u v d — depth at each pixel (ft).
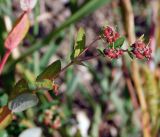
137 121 1.47
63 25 1.22
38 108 1.20
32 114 1.23
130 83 1.40
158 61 1.42
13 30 0.77
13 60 1.22
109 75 1.60
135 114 1.48
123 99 1.59
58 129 1.26
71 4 1.37
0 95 1.04
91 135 1.40
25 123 1.20
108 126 1.59
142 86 1.31
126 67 1.38
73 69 1.61
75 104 1.63
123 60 1.35
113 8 1.53
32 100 0.73
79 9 1.32
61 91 1.62
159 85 1.27
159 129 1.40
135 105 1.42
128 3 1.27
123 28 1.29
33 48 1.23
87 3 1.21
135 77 1.31
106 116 1.53
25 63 1.42
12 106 0.74
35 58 1.40
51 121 1.22
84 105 1.63
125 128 1.48
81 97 1.65
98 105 1.47
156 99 1.26
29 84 0.72
